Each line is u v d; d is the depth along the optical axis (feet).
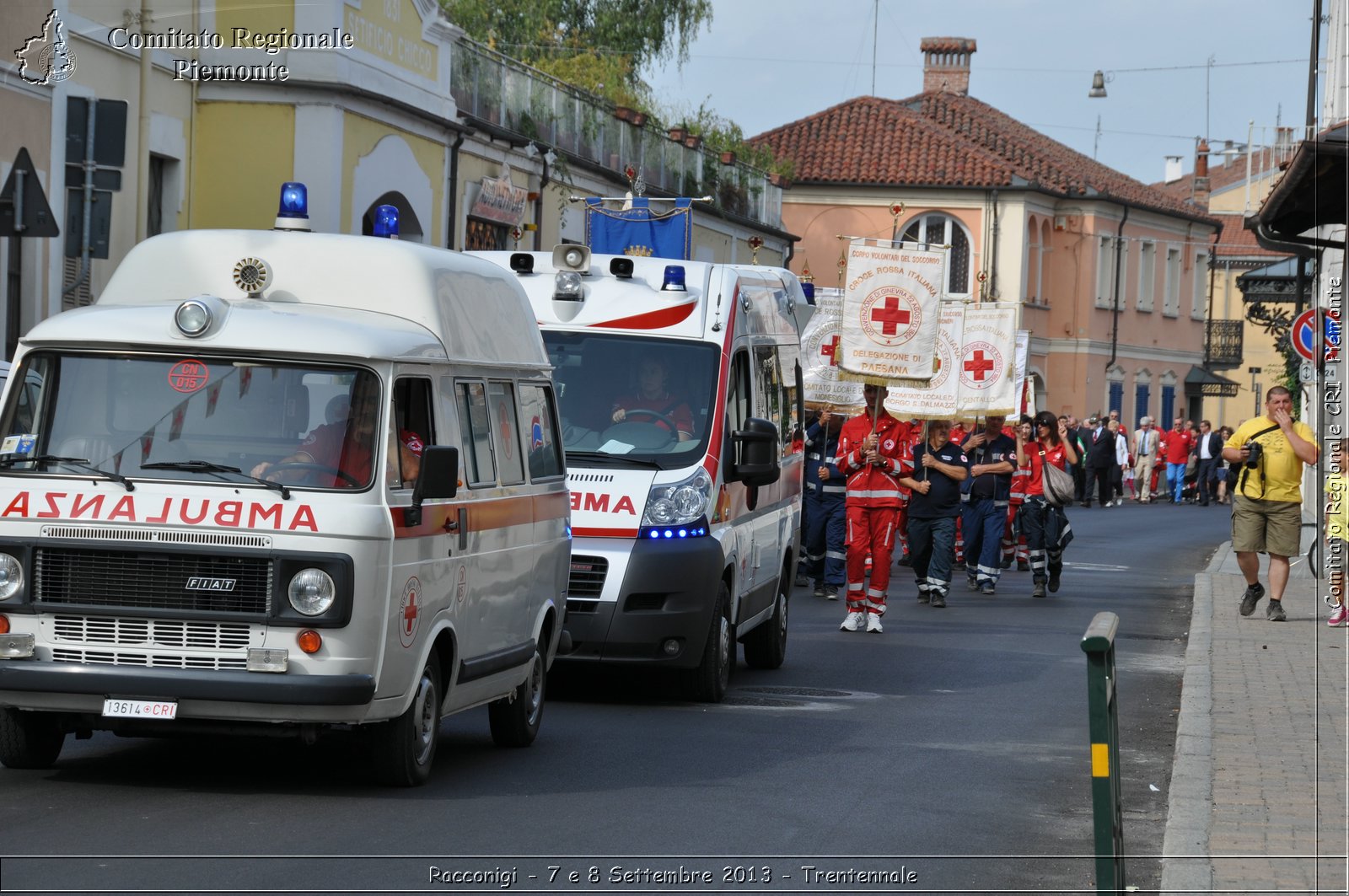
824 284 278.46
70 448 40.11
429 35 122.42
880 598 81.51
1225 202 388.78
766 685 64.44
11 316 88.74
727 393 61.26
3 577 39.04
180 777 42.34
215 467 39.45
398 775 41.65
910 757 49.78
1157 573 122.01
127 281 44.06
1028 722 57.11
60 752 43.96
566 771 45.83
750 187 205.26
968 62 323.78
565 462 54.13
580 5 225.35
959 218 276.00
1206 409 378.73
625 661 56.90
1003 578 116.57
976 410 123.85
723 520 59.62
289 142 106.63
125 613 38.65
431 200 123.85
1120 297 301.02
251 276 43.39
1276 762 46.80
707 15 227.40
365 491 39.45
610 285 62.85
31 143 88.58
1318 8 120.16
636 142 169.68
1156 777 48.60
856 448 80.89
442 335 43.86
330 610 38.42
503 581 46.68
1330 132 80.38
